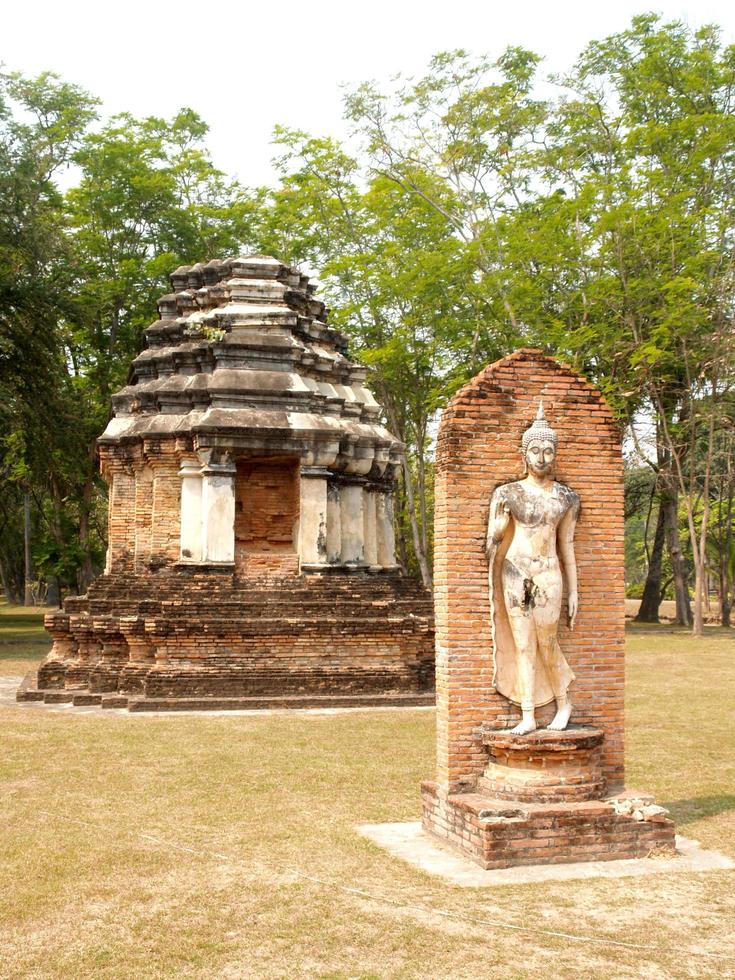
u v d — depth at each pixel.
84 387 43.28
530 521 9.80
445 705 9.84
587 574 10.27
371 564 23.72
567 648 10.12
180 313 23.73
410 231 39.06
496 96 35.97
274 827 10.18
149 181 39.78
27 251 34.00
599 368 36.56
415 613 20.17
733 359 33.50
